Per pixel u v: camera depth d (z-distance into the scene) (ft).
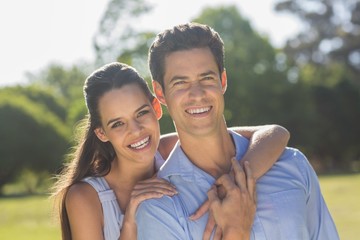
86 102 15.51
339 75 193.77
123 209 15.71
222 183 12.57
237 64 154.61
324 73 198.29
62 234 16.02
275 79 159.63
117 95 14.82
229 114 149.18
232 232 12.12
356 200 75.25
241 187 12.45
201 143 13.05
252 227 12.47
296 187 12.93
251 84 153.99
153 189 12.91
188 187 12.96
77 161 16.05
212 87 12.67
